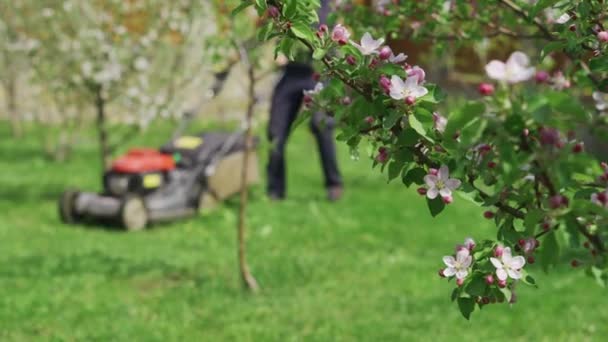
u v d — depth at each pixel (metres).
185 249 8.18
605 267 2.67
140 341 5.69
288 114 9.88
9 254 7.87
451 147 2.46
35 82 11.23
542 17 4.26
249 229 8.92
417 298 6.68
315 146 15.14
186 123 9.59
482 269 2.64
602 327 6.06
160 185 9.32
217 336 5.80
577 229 2.37
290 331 5.91
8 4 12.34
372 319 6.17
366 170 12.73
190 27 11.12
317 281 7.11
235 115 17.17
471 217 9.54
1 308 6.26
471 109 2.18
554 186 2.37
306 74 9.70
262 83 16.09
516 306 6.48
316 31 2.78
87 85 10.38
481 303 2.71
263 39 2.74
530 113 2.13
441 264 7.67
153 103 10.69
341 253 7.99
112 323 6.00
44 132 16.64
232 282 7.04
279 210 9.77
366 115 2.74
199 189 9.52
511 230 2.71
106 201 9.02
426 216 9.57
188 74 12.30
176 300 6.55
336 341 5.73
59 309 6.29
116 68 10.13
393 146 2.73
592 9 2.97
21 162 13.45
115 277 7.16
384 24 4.69
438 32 4.68
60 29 11.20
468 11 4.48
